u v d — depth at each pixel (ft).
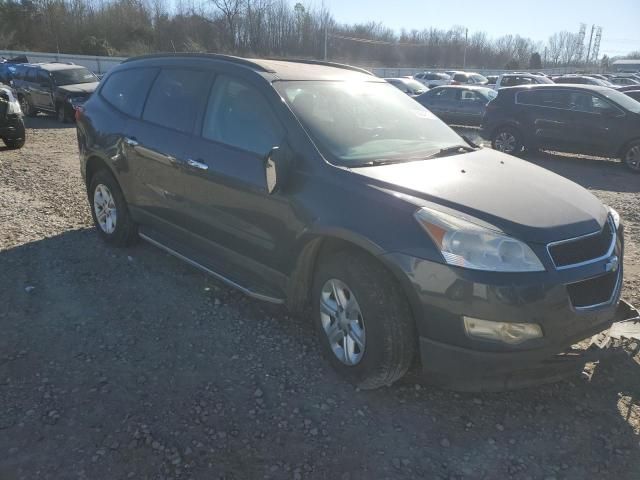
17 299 13.75
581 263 9.24
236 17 198.39
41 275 15.23
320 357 11.48
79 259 16.43
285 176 10.71
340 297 10.40
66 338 12.01
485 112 42.93
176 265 16.07
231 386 10.45
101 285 14.66
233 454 8.75
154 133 14.44
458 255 8.80
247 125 12.17
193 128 13.41
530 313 8.67
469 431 9.43
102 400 9.96
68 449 8.77
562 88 38.73
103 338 12.04
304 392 10.32
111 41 200.85
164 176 14.14
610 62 366.22
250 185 11.58
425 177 10.39
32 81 58.39
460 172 10.94
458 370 9.14
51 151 36.45
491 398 10.30
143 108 15.28
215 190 12.53
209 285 14.78
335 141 11.27
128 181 15.66
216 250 13.19
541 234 9.02
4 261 16.15
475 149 13.41
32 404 9.80
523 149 42.16
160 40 203.51
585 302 9.27
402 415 9.78
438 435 9.32
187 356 11.43
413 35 293.23
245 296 14.17
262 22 202.28
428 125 13.75
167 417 9.55
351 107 12.62
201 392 10.25
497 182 10.55
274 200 11.11
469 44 302.04
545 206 9.76
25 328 12.38
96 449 8.78
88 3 205.67
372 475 8.41
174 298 13.99
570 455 8.92
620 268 10.32
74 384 10.41
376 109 13.12
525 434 9.39
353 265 9.85
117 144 15.71
